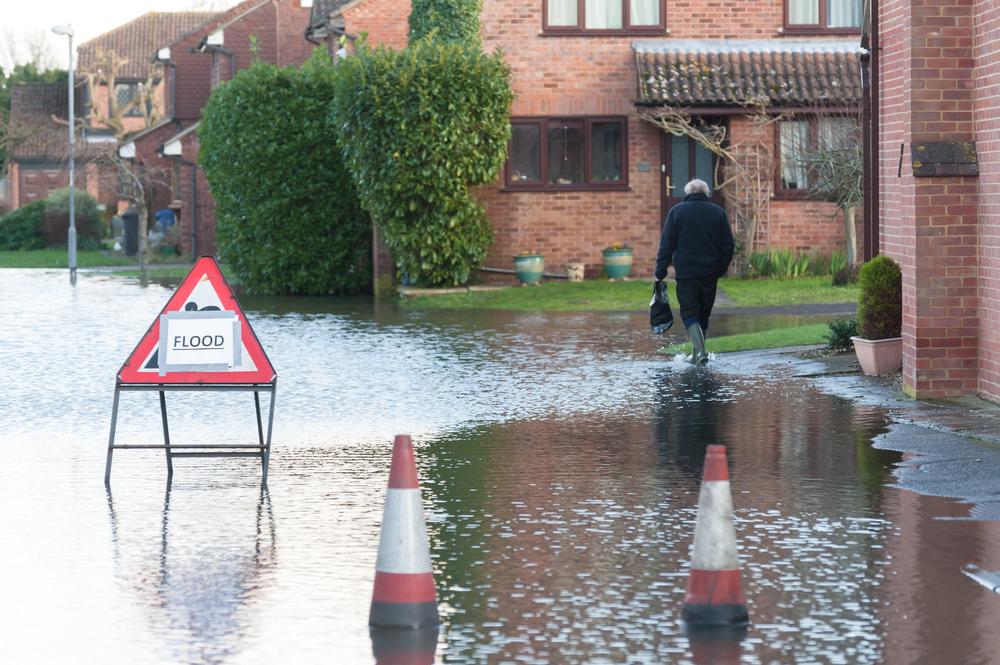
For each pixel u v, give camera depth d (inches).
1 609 335.0
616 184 1621.6
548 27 1605.6
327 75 1632.6
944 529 414.6
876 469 513.0
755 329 1083.9
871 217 826.8
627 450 566.9
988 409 644.1
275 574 369.1
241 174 1635.1
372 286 1700.3
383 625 317.7
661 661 290.2
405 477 323.6
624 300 1391.5
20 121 3725.4
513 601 340.5
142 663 291.7
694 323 871.7
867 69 843.4
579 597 343.9
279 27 2532.0
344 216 1641.2
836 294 1352.1
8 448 583.2
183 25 4389.8
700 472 515.8
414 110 1472.7
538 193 1615.4
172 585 357.4
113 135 4045.3
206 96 2721.5
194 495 480.7
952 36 671.1
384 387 779.4
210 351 514.9
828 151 1435.8
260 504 464.4
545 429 625.0
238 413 684.7
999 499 457.4
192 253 2591.0
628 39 1615.4
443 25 1555.1
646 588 351.9
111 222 3526.1
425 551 322.3
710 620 317.1
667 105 1551.4
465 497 472.4
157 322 515.8
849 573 363.6
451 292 1508.4
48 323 1232.2
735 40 1615.4
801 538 404.5
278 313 1344.7
